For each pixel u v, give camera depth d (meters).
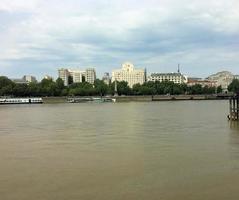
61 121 116.88
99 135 78.56
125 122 108.94
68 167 47.47
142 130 86.62
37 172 45.06
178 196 35.12
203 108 183.88
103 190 37.28
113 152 57.31
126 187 38.12
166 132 81.88
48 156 55.12
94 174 43.56
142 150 58.50
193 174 42.62
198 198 34.53
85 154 56.16
